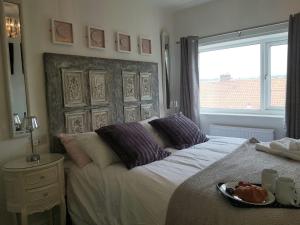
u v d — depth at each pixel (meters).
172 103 3.94
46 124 2.38
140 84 3.29
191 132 2.75
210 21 3.53
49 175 1.97
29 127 2.08
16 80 2.15
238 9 3.28
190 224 1.39
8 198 1.91
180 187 1.58
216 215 1.31
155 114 3.54
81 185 2.07
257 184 1.52
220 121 3.64
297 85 2.81
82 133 2.45
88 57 2.67
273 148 2.21
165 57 3.75
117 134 2.21
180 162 2.08
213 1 3.46
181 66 3.73
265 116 3.24
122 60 3.04
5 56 2.06
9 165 1.93
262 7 3.09
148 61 3.47
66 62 2.48
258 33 3.14
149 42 3.48
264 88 3.41
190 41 3.60
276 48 3.28
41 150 2.35
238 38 3.31
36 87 2.31
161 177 1.75
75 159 2.23
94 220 1.94
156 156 2.20
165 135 2.70
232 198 1.34
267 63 3.35
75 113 2.56
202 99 3.99
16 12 2.14
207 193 1.47
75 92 2.55
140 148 2.15
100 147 2.17
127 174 1.87
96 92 2.74
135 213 1.70
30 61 2.26
